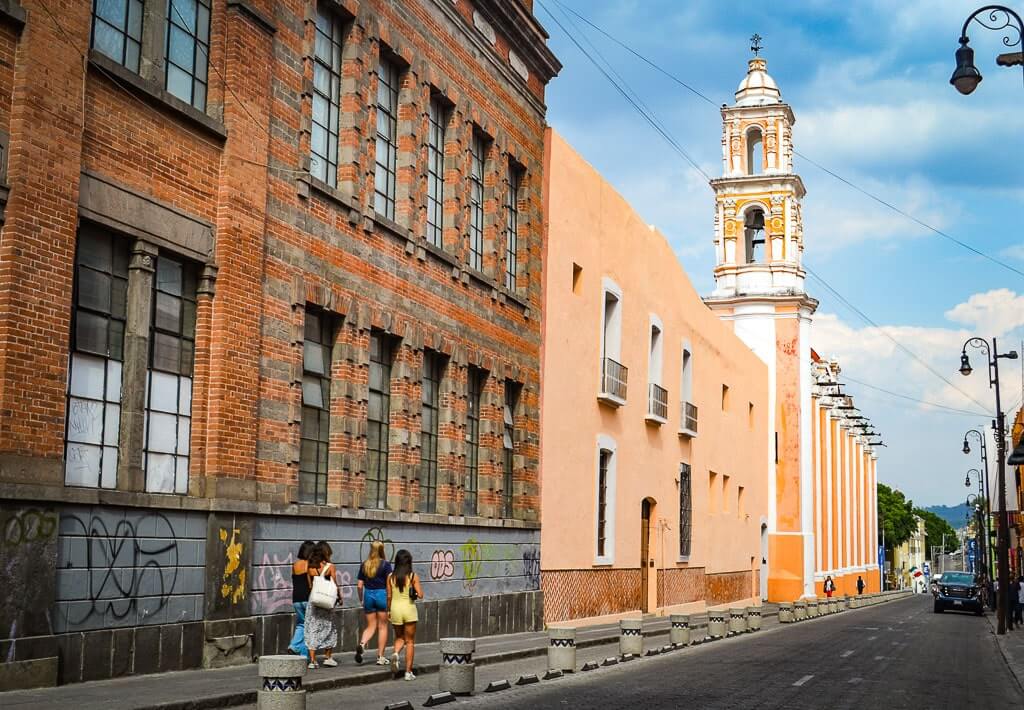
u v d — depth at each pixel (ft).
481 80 81.05
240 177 52.03
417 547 68.95
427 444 72.54
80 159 42.37
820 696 51.93
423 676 54.29
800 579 196.75
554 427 93.66
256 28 53.72
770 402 202.49
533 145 91.50
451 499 74.33
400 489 67.00
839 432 265.95
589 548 101.50
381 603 54.95
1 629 38.09
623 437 111.75
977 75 56.29
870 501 338.54
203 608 48.67
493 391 82.02
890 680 61.72
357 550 61.82
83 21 42.65
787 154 211.41
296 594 52.13
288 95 56.59
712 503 155.22
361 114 63.77
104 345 44.55
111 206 44.34
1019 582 137.69
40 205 40.29
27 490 39.06
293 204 56.85
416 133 70.59
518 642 75.82
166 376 48.16
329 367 61.16
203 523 48.98
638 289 118.32
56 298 40.93
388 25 67.10
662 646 82.48
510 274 88.07
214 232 50.70
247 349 52.34
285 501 55.11
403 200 69.31
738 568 169.48
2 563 38.24
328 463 60.64
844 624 128.77
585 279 102.22
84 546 42.06
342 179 62.39
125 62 46.11
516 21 85.25
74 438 42.91
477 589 77.97
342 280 61.26
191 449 49.52
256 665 50.44
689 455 138.51
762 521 191.62
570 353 97.86
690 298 140.67
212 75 51.31
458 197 76.79
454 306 75.51
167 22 48.60
